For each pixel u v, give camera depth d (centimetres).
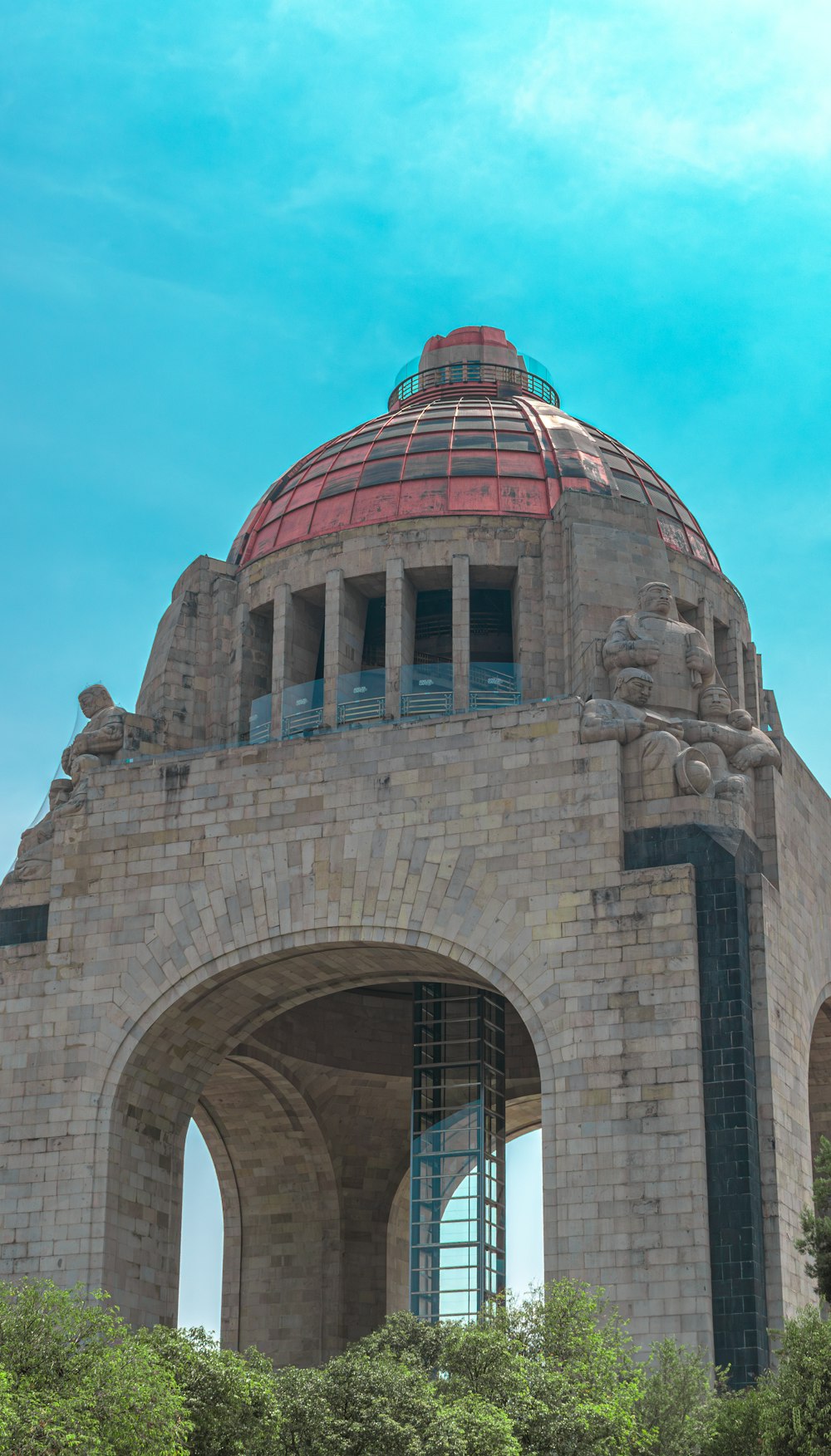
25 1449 2927
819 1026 5062
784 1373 3516
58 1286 4441
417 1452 3184
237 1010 4759
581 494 5350
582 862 4309
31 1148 4600
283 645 5469
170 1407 3183
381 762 4584
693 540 5853
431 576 5456
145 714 5697
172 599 5834
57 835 4866
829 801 5056
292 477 6091
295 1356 5628
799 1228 4119
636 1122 4075
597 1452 3312
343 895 4522
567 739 4412
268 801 4675
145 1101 4669
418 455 5728
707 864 4238
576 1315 3681
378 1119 5825
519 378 6469
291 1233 5778
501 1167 4872
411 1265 4716
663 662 4625
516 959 4297
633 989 4169
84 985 4703
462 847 4441
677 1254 3956
